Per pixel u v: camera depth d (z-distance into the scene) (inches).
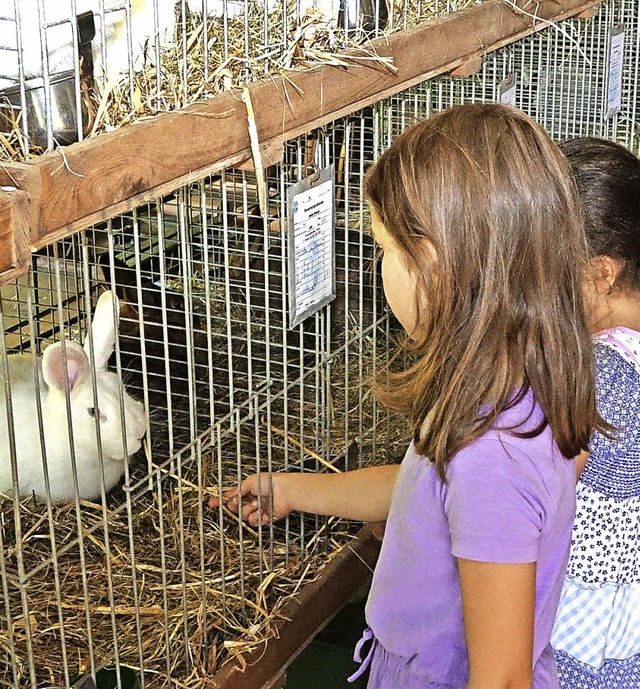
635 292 52.5
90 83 53.6
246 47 55.6
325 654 81.4
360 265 75.4
